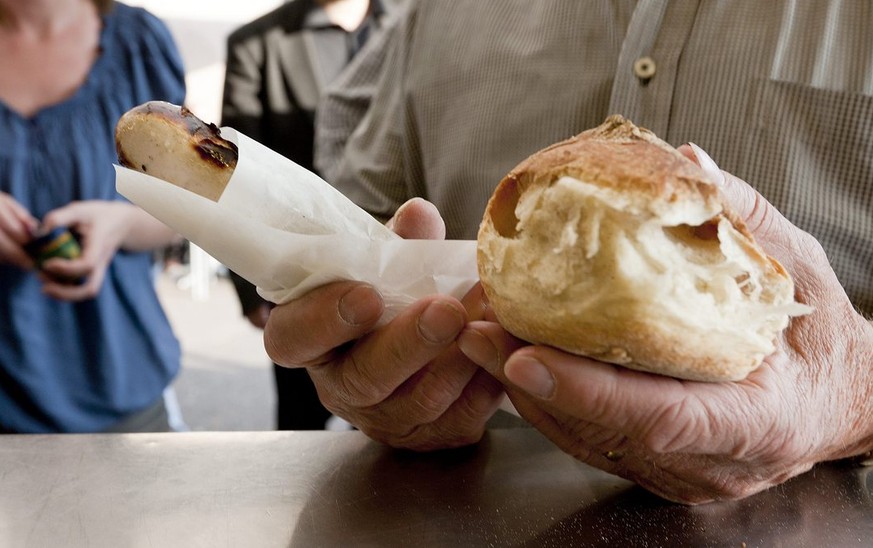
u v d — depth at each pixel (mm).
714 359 561
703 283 565
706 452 612
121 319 1748
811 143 1074
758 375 611
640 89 1167
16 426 1640
